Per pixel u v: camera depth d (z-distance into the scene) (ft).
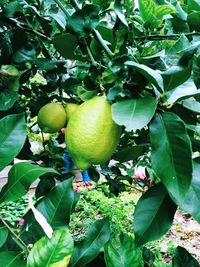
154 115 0.90
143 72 0.89
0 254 0.77
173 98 0.93
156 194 0.97
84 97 1.05
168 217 0.94
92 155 0.92
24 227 0.89
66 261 0.73
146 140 1.21
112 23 1.58
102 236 0.92
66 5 1.73
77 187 6.31
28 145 1.77
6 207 5.60
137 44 1.24
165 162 0.85
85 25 1.08
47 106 1.31
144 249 1.19
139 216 0.95
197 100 0.95
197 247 5.17
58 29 1.45
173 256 1.07
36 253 0.73
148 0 1.19
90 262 0.96
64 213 0.93
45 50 1.58
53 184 1.83
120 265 0.85
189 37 1.32
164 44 1.44
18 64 1.33
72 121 0.95
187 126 1.03
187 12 1.41
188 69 0.87
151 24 1.24
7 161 0.86
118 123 0.84
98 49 1.10
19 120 0.90
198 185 0.92
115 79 0.99
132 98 0.92
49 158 2.00
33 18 1.53
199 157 0.98
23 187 0.84
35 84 2.01
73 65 2.00
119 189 2.64
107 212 5.72
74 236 4.79
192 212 0.89
